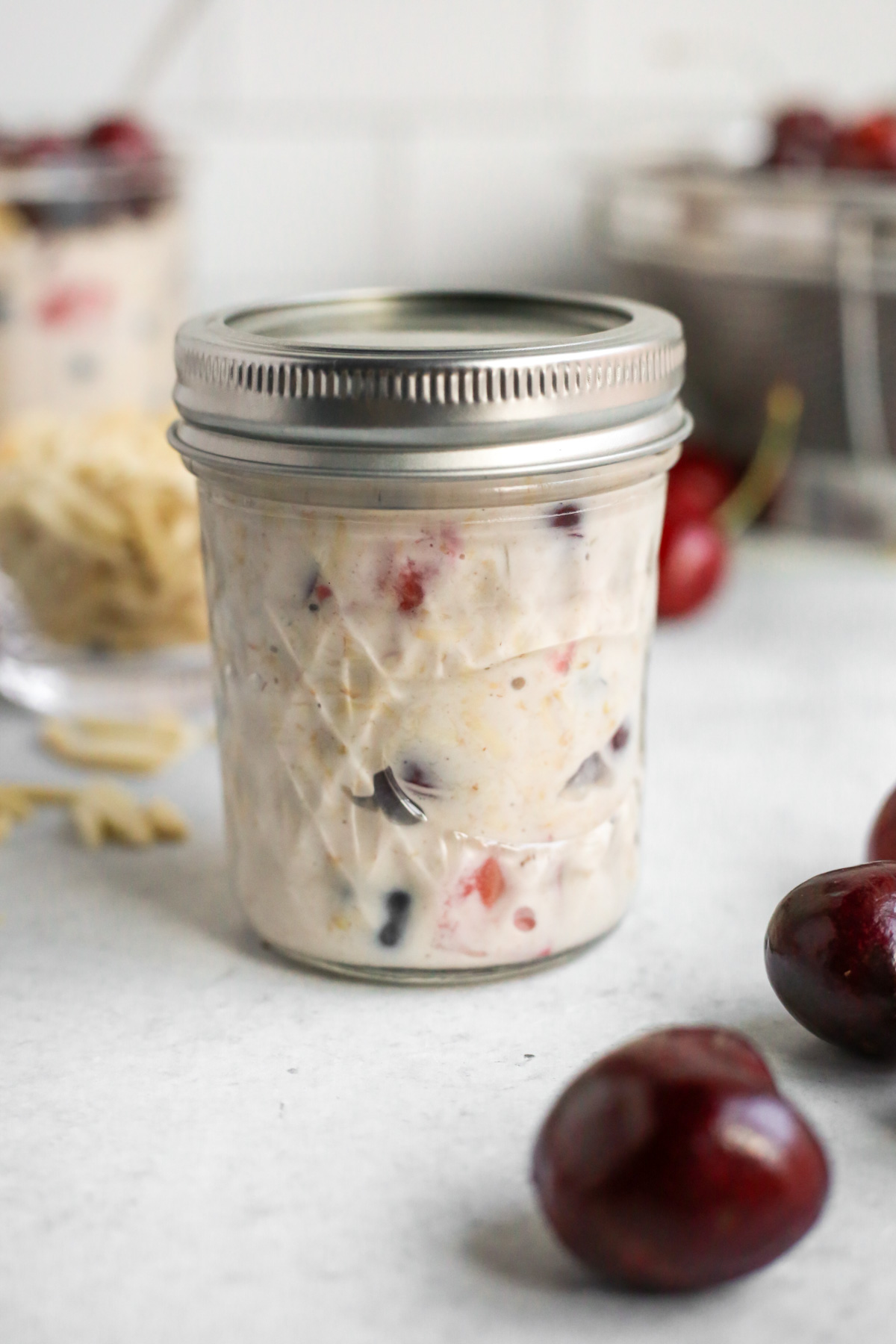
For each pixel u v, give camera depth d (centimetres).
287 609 33
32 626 47
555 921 35
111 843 40
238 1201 30
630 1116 28
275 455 32
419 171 67
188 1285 29
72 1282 29
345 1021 34
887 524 58
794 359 56
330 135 65
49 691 47
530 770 33
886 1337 28
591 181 61
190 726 46
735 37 70
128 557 44
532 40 67
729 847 40
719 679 48
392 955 34
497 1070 33
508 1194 30
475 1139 31
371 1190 30
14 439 47
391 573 32
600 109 69
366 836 34
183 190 56
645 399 33
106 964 36
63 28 60
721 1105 28
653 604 35
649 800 42
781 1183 28
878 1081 32
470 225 68
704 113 71
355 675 33
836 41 72
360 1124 32
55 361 52
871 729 46
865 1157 31
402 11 64
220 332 33
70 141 53
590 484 32
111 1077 33
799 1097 32
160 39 61
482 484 32
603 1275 28
